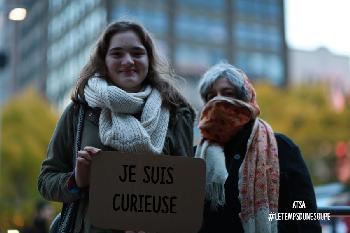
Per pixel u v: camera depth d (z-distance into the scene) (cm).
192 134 351
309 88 5525
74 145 330
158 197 307
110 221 302
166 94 341
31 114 4678
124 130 313
